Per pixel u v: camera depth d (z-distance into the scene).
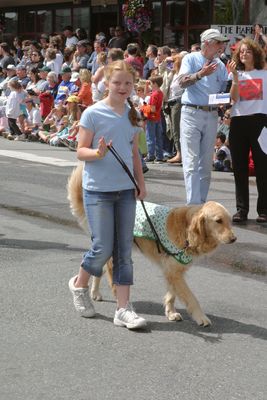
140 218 8.07
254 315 8.34
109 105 7.68
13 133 27.73
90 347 7.23
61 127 25.28
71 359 6.90
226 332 7.75
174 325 7.95
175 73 19.95
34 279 9.56
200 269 10.30
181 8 31.56
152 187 16.98
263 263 10.66
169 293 8.14
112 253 7.87
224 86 12.68
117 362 6.86
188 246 7.68
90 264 7.86
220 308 8.56
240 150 13.22
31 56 30.92
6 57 33.34
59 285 9.31
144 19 31.55
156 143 21.31
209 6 30.39
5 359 6.88
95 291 8.73
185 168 12.59
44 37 33.88
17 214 13.95
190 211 7.73
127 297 7.92
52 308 8.41
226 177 18.75
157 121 20.56
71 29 35.12
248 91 13.01
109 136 7.61
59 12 39.59
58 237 12.09
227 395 6.18
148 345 7.32
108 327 7.84
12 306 8.45
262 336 7.66
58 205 14.80
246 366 6.83
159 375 6.57
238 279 9.82
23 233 12.36
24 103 27.30
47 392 6.18
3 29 42.97
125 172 7.67
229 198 15.67
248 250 11.41
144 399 6.07
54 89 27.47
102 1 36.69
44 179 17.97
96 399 6.05
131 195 7.77
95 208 7.68
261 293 9.20
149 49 25.48
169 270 7.89
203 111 12.47
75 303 8.14
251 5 28.36
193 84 12.31
